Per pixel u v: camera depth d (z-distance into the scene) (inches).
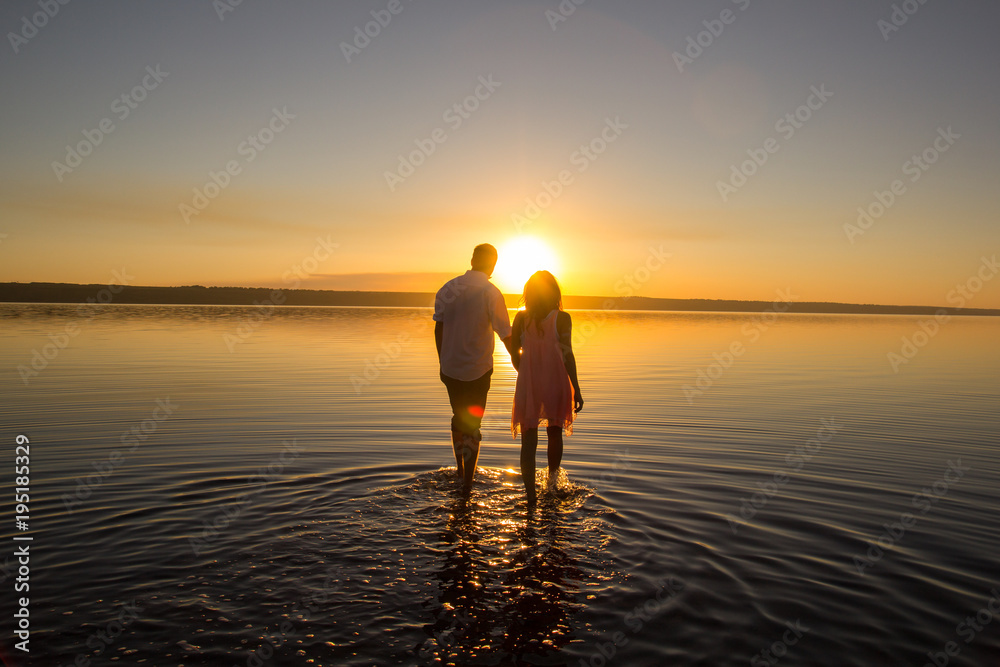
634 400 393.4
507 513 171.5
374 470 215.6
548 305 201.2
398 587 124.7
